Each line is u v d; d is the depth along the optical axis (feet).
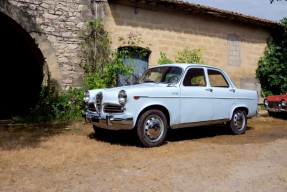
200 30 35.12
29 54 32.17
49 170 11.27
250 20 37.22
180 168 11.55
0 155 13.33
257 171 11.15
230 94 20.21
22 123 24.00
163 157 13.35
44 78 27.14
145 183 9.75
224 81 20.59
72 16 28.02
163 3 31.17
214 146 16.05
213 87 19.43
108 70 27.07
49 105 26.37
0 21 29.07
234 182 9.87
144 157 13.35
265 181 9.98
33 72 33.24
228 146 16.06
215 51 36.37
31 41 26.81
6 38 33.65
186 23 34.06
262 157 13.37
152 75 19.53
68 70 27.78
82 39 28.40
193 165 12.00
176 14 33.32
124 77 30.68
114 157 13.34
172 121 16.75
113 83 28.04
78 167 11.69
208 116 18.69
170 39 32.91
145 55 31.83
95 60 28.86
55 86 26.99
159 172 10.99
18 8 25.29
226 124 20.93
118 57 29.96
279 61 39.11
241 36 38.75
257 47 40.29
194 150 14.94
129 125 15.01
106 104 15.87
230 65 37.78
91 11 28.89
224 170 11.28
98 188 9.27
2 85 37.09
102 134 18.78
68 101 27.27
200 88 18.34
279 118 30.63
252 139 18.67
